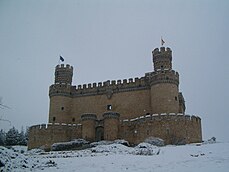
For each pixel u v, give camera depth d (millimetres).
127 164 32406
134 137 63656
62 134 68875
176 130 59781
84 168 30297
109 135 64188
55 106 76250
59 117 75188
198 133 60844
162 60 72188
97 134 67062
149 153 42812
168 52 72688
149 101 71500
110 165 32000
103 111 74500
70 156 43438
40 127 69312
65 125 69688
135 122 64438
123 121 65812
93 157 39844
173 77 67875
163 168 28922
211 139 65125
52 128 69125
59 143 62156
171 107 65688
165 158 36438
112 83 76062
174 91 67312
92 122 67000
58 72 80688
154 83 68562
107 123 65125
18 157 32469
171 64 72938
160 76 67938
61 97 76938
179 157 36812
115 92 75188
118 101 74250
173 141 58875
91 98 76688
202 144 51281
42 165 31688
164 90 66875
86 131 66312
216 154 36844
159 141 57500
